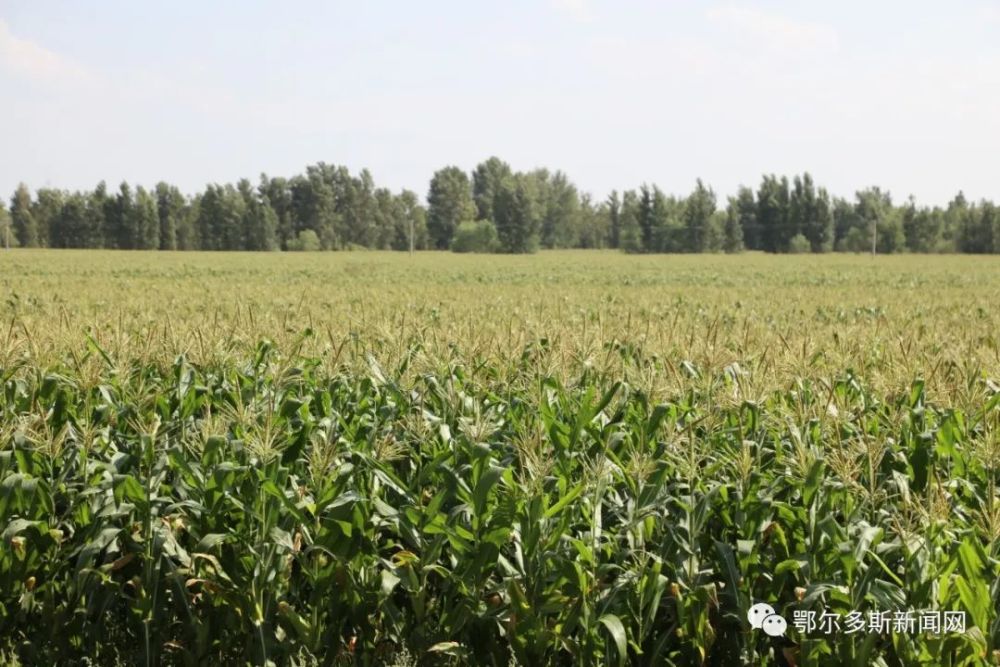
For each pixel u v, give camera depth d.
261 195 162.12
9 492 5.30
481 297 24.00
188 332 8.34
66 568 5.65
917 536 4.55
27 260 69.00
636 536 5.26
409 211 169.62
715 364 6.94
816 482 4.87
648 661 5.05
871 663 4.60
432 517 5.11
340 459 5.95
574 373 7.76
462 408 6.71
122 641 5.58
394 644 5.34
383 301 21.56
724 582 5.21
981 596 4.18
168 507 5.46
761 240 153.25
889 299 25.55
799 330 13.55
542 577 5.04
